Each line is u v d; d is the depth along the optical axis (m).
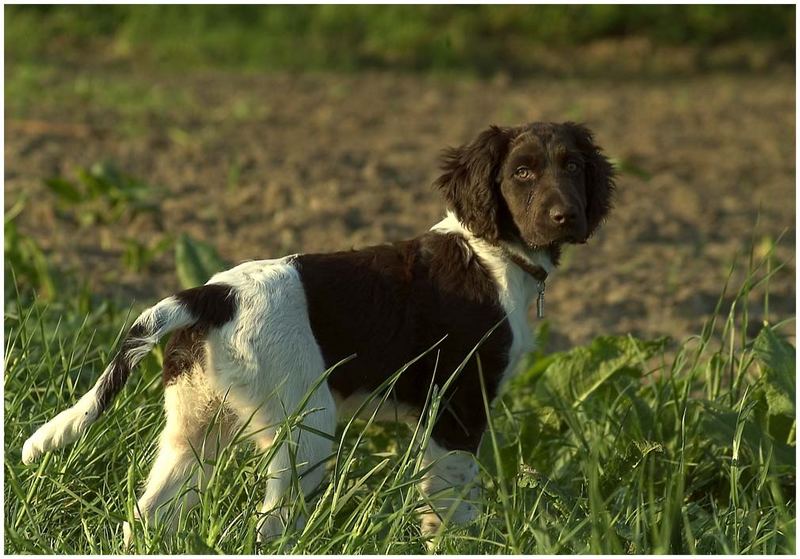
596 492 5.61
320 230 14.70
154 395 7.88
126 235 14.05
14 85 24.75
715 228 15.86
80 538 6.50
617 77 32.16
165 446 6.77
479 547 6.34
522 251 7.34
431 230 7.45
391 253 7.23
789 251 14.65
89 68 29.72
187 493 6.55
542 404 8.28
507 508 5.73
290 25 35.22
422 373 7.15
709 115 25.70
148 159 18.64
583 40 36.16
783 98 28.59
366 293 6.97
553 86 30.16
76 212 14.78
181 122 22.41
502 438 7.81
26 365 7.73
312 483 6.45
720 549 6.32
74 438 6.33
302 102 26.09
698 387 9.31
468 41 34.91
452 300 7.12
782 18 36.88
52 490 6.74
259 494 6.75
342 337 6.85
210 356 6.53
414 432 6.61
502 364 7.19
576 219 7.02
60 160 17.70
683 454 6.78
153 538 6.03
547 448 7.99
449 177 7.56
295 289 6.74
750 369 9.91
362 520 6.03
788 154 21.38
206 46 33.25
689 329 11.60
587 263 14.05
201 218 15.12
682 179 19.06
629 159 20.12
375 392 6.40
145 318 6.40
